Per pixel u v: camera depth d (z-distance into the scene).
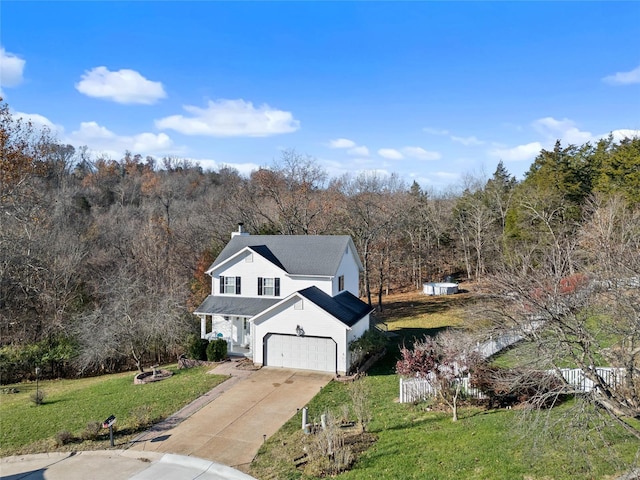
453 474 12.96
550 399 17.09
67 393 24.25
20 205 36.44
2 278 32.88
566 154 47.44
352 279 33.06
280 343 25.80
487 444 14.49
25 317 34.19
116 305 30.03
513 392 17.81
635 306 11.26
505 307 16.50
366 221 43.50
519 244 39.56
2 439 18.02
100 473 15.01
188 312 34.69
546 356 11.41
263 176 49.88
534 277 13.97
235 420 18.58
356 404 17.44
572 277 15.41
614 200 31.89
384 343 27.33
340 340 24.39
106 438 17.52
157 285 39.25
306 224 45.06
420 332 34.59
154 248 42.97
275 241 32.22
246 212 47.31
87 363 28.36
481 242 52.25
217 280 31.09
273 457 15.32
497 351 23.14
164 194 73.38
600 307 12.50
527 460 13.19
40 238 37.66
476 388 18.61
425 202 60.69
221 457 15.57
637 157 40.59
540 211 39.53
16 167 36.69
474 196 59.81
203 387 22.67
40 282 35.66
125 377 26.86
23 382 28.92
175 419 18.95
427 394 19.56
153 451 16.27
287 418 18.59
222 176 98.75
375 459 14.37
